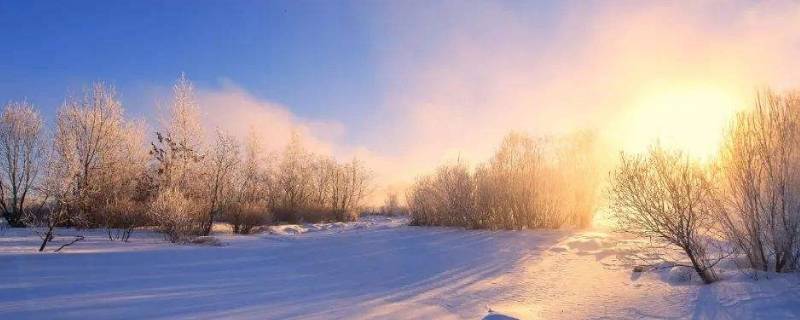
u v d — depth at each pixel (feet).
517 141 53.16
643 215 22.54
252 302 22.61
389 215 129.18
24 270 26.99
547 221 48.19
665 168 22.24
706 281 20.35
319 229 69.97
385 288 26.20
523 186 50.19
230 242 48.08
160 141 61.26
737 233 21.24
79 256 31.65
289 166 115.44
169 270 29.96
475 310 20.66
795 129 20.51
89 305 21.02
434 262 33.32
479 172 55.36
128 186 65.00
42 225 48.11
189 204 52.31
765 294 17.58
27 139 61.72
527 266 28.99
